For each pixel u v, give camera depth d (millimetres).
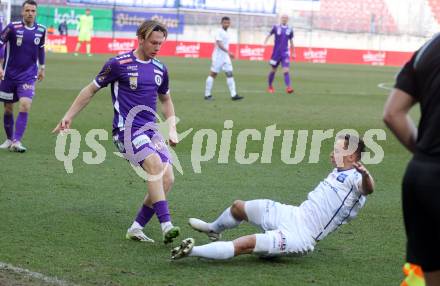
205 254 13953
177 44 109062
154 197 15445
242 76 71250
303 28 120438
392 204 20328
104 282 13070
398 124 9273
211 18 117125
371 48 120625
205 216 18422
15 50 26438
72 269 13789
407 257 9477
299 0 119938
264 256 14492
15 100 26859
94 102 42719
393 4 120250
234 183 22641
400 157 28234
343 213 14375
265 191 21656
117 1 113625
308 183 23031
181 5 115938
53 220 17422
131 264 14258
